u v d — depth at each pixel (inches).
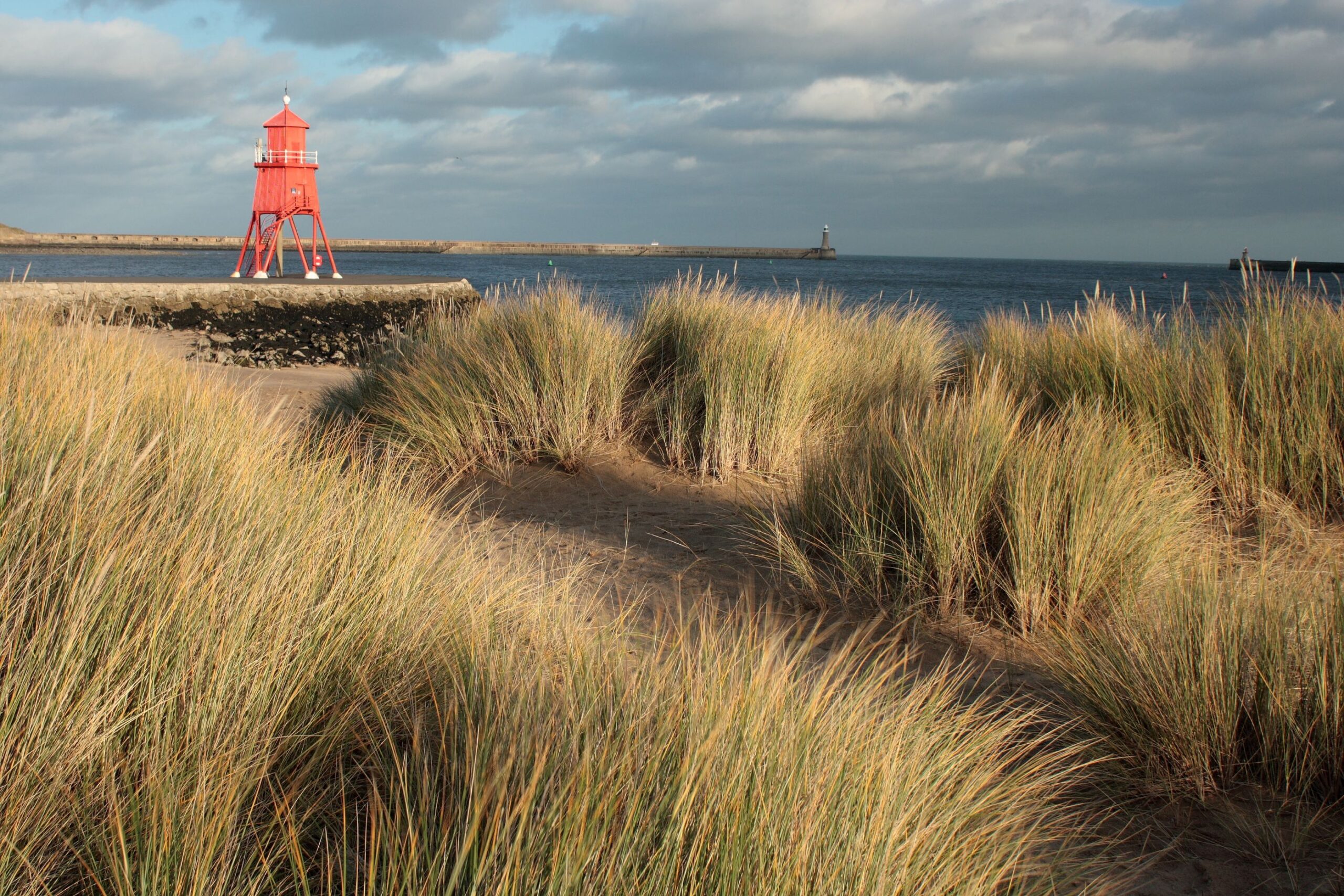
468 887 57.3
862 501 155.1
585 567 159.3
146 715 70.1
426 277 1262.3
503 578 129.0
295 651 83.5
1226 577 125.9
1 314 154.8
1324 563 143.6
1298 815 93.4
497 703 77.1
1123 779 101.7
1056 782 97.6
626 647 105.7
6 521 81.6
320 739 77.0
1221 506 177.5
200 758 67.2
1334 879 85.4
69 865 60.4
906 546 146.6
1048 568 136.6
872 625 127.0
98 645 74.3
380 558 106.2
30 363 132.3
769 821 64.1
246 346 713.6
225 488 106.5
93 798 64.3
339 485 127.9
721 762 67.2
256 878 59.8
